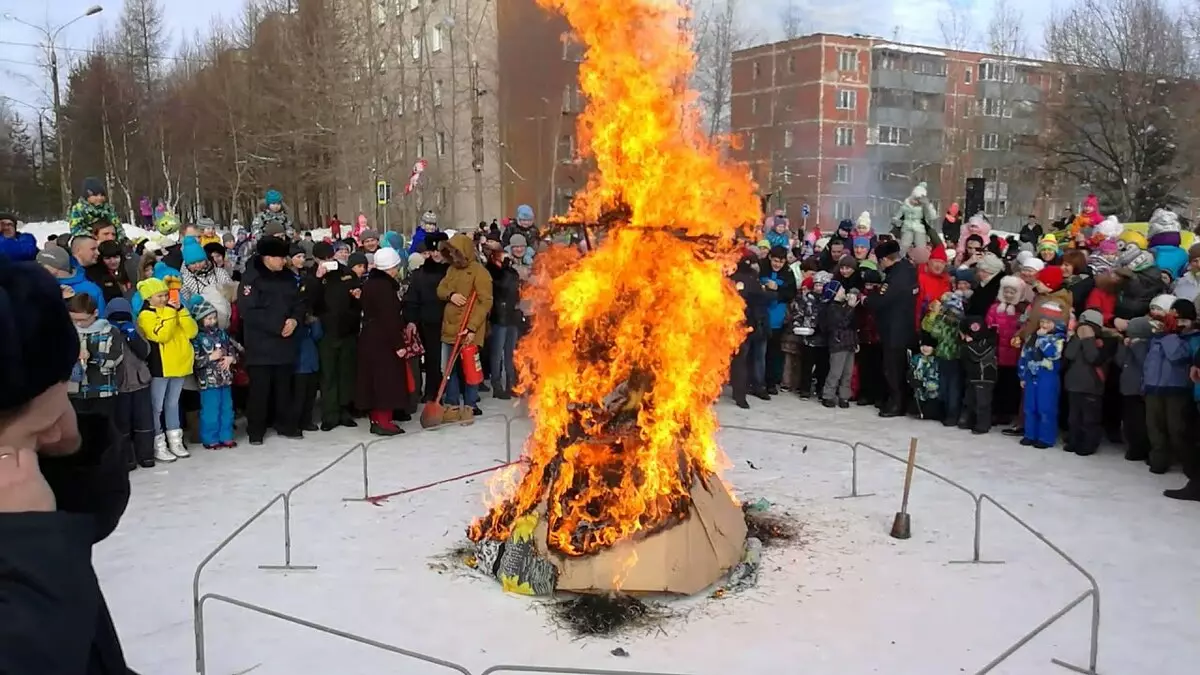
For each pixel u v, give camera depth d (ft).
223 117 127.85
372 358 27.89
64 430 4.73
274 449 26.53
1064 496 21.85
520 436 28.09
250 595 15.81
